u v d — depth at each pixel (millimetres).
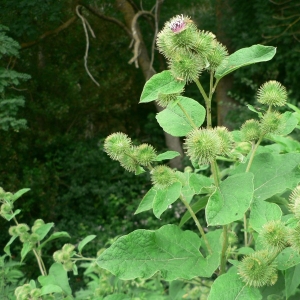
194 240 1938
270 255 1697
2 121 10133
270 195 1925
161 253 1869
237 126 12422
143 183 13641
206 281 2963
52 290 2789
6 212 3721
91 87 15359
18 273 4406
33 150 13977
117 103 16375
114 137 2154
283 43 12750
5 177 12797
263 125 2107
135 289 3211
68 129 15203
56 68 14914
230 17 13844
